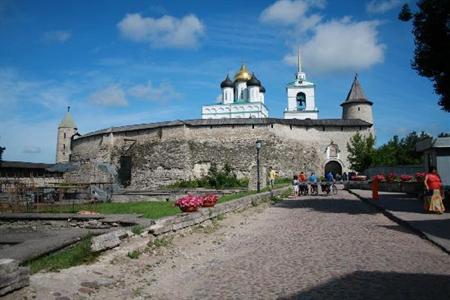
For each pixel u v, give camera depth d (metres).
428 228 10.42
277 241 9.73
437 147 17.16
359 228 11.36
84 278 5.89
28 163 54.97
